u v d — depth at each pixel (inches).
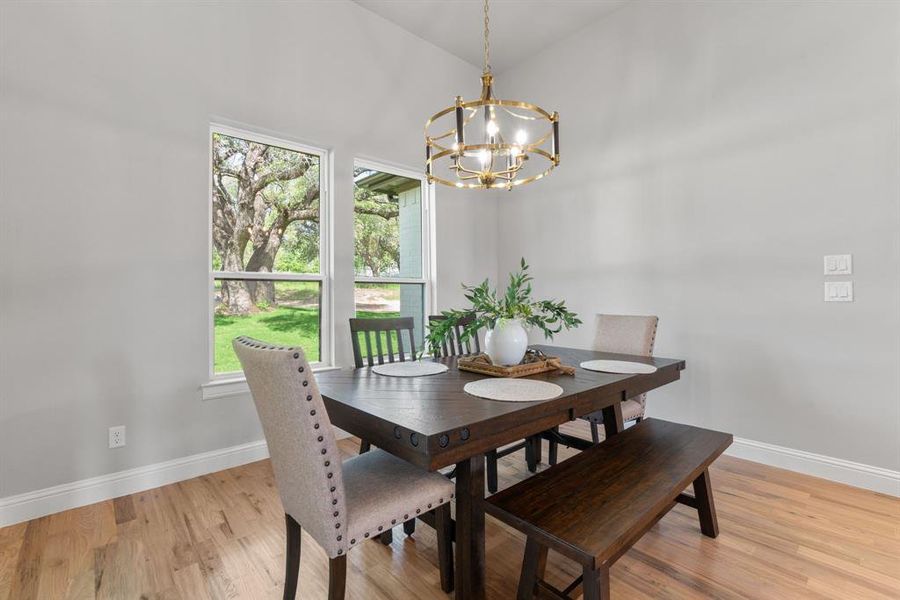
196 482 95.7
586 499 53.8
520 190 162.2
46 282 81.6
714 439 75.0
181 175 97.2
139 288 91.7
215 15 102.1
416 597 60.2
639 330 103.1
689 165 117.3
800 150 98.6
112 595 60.0
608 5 129.6
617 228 133.3
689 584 61.4
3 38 77.8
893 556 67.5
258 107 108.7
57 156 82.6
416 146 143.5
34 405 80.4
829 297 94.8
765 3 103.5
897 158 86.6
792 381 100.1
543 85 153.2
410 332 102.6
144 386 92.3
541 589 53.4
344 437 126.0
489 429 52.3
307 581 63.3
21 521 78.5
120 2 89.4
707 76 113.6
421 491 56.1
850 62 91.9
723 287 111.1
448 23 137.3
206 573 64.7
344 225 125.8
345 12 125.6
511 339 77.5
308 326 121.3
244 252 110.7
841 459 93.7
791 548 69.9
